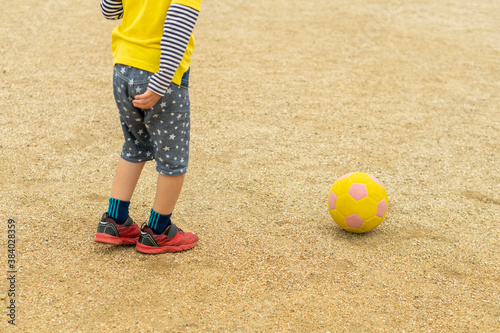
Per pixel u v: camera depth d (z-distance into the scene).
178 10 2.40
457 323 2.52
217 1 10.02
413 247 3.22
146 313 2.46
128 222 2.97
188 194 3.78
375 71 6.96
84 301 2.52
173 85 2.62
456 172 4.38
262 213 3.56
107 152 4.42
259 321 2.46
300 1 10.45
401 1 10.91
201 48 7.46
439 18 9.79
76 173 4.00
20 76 5.99
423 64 7.32
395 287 2.79
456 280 2.89
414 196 3.93
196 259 2.95
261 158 4.46
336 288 2.76
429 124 5.42
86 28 7.99
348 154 4.64
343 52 7.65
